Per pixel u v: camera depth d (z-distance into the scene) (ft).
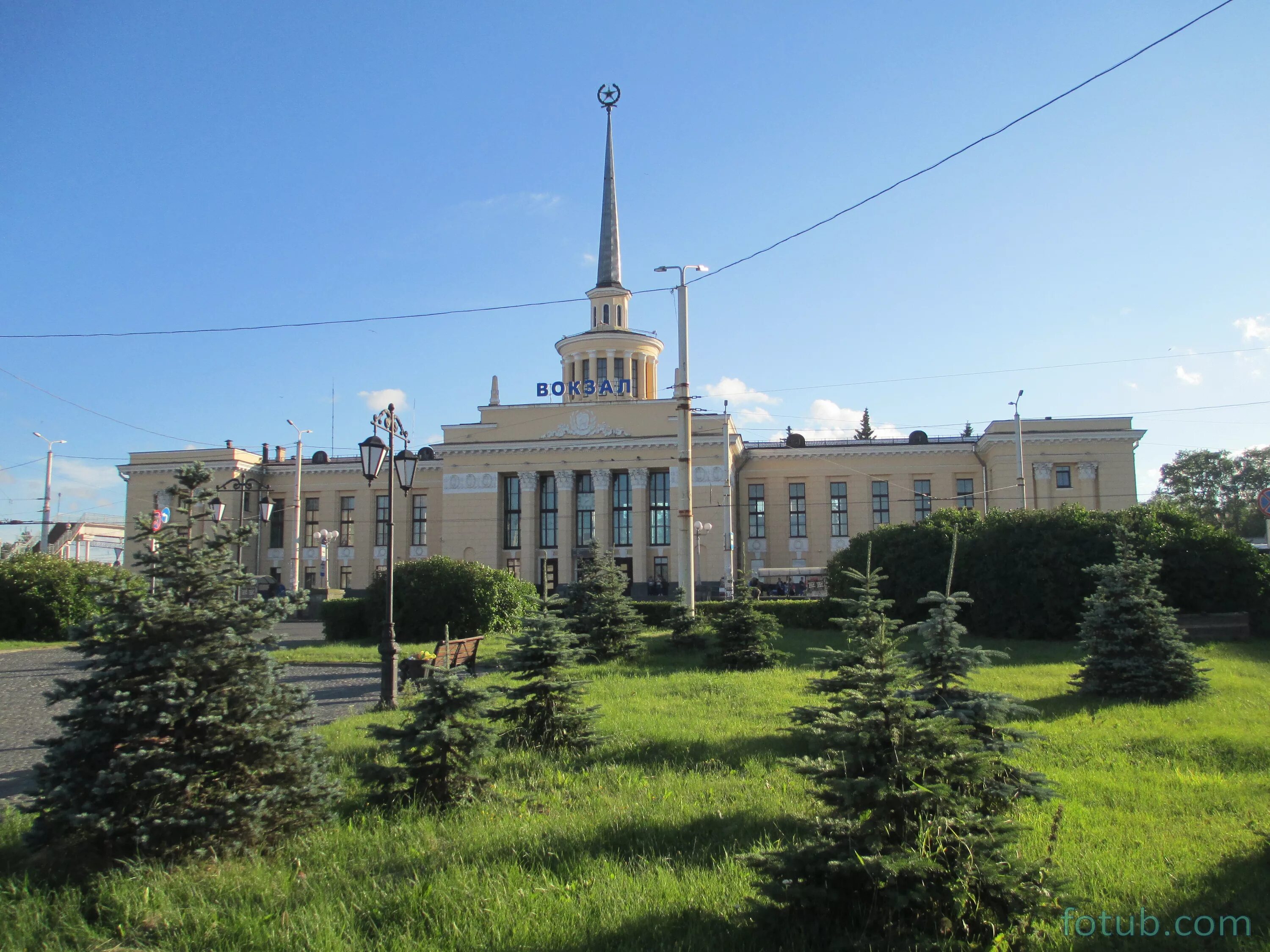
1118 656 45.88
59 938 17.42
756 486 189.78
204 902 18.83
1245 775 29.22
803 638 82.28
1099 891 19.01
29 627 87.15
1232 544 75.46
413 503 198.18
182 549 23.22
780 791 27.17
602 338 194.29
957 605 28.89
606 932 17.21
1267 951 15.89
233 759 22.40
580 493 183.62
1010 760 31.07
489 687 35.32
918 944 15.84
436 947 16.76
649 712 42.86
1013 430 168.66
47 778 21.21
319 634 98.89
